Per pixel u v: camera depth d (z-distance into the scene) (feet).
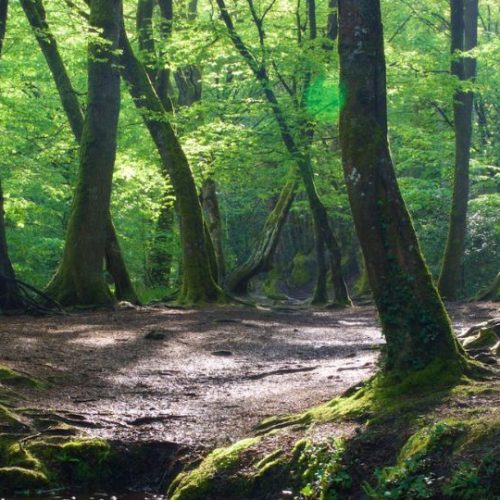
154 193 103.65
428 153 101.14
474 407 22.26
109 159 67.31
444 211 106.32
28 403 29.22
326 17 97.96
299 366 38.99
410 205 103.40
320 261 89.04
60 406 29.43
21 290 60.39
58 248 96.48
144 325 55.21
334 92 80.23
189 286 75.15
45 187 83.35
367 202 26.23
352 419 23.93
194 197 76.23
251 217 161.17
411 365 25.57
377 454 21.34
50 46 73.67
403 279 26.00
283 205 92.79
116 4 67.26
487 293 81.30
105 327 52.90
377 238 26.20
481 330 35.29
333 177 95.86
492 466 18.76
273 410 28.50
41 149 87.15
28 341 43.57
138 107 74.79
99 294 65.46
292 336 53.11
